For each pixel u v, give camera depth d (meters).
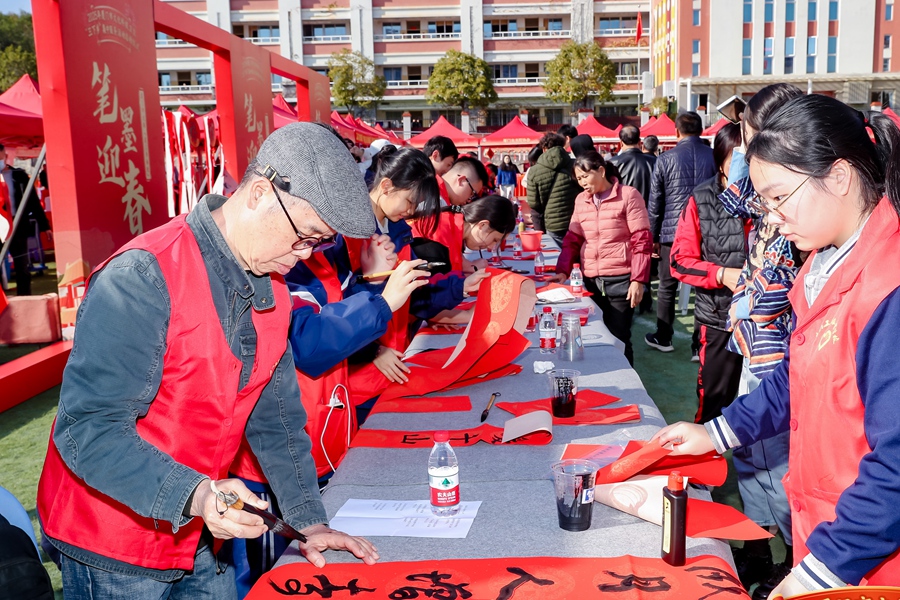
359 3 42.12
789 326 2.14
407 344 3.15
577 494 1.38
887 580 1.10
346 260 2.20
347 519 1.50
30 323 5.68
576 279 3.81
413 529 1.43
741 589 1.17
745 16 34.38
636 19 43.25
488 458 1.79
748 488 2.18
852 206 1.13
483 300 2.46
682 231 3.02
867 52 34.31
